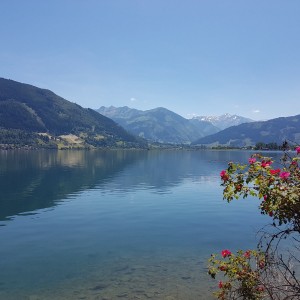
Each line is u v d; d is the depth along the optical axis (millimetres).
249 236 26109
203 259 21016
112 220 32656
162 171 93938
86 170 96438
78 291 16438
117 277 18234
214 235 26766
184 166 115750
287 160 8742
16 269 19297
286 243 22641
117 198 46375
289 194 7602
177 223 31250
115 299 15625
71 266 19844
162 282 17484
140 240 25531
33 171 91750
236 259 9852
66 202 43125
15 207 39625
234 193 8609
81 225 30547
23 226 30094
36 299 15586
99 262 20562
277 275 9469
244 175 8625
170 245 24125
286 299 8812
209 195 49000
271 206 8023
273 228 27922
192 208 38938
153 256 21703
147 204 41688
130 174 84500
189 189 55688
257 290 9281
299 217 7992
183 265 19984
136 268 19547
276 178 8070
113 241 25188
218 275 18297
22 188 56719
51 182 66062
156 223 31328
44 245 24094
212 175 81750
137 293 16219
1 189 55438
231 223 31000
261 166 8336
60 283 17391
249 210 37438
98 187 58250
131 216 34562
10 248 23344
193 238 25953
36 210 37812
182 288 16750
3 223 31359
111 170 96875
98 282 17547
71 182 66125
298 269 17156
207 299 15547
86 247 23672
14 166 110312
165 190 54500
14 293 16203
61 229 29031
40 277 18172
